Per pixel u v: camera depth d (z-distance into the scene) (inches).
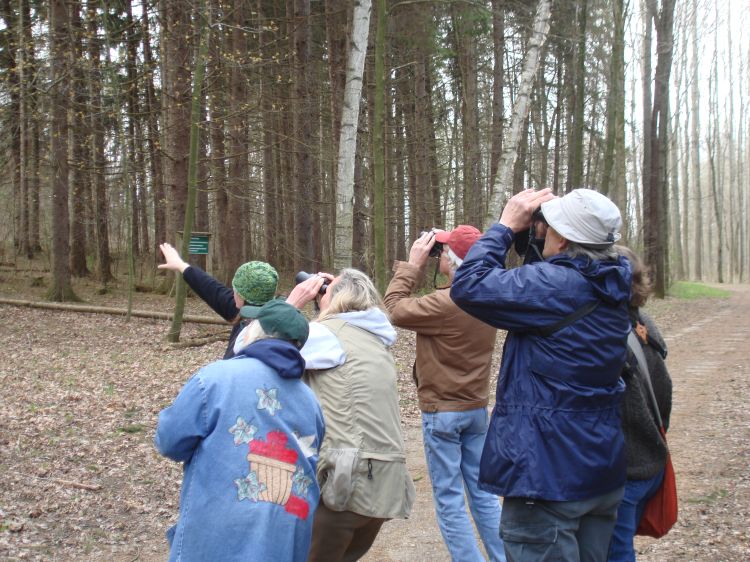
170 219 647.1
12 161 896.3
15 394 332.2
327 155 818.8
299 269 721.0
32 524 186.1
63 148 669.9
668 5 1018.7
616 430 100.0
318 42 908.6
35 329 544.4
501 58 889.5
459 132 1106.7
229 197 769.6
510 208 108.7
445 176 1131.9
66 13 628.7
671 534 180.2
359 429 119.9
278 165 892.6
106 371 402.6
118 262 1004.6
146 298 759.7
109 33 616.4
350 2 609.6
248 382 96.3
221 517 91.7
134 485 223.9
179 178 639.1
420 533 199.3
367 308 128.6
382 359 125.2
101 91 676.7
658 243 1050.7
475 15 712.4
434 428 147.6
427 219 976.3
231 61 575.2
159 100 763.4
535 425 97.0
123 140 658.2
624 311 100.5
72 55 619.5
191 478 94.1
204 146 759.7
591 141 1033.5
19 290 781.9
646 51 1065.5
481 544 191.6
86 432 274.8
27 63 624.1
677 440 278.1
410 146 959.0
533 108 1184.8
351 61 420.2
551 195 109.7
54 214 676.7
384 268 446.6
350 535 120.5
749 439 267.3
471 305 101.5
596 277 97.6
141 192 1065.5
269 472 94.7
